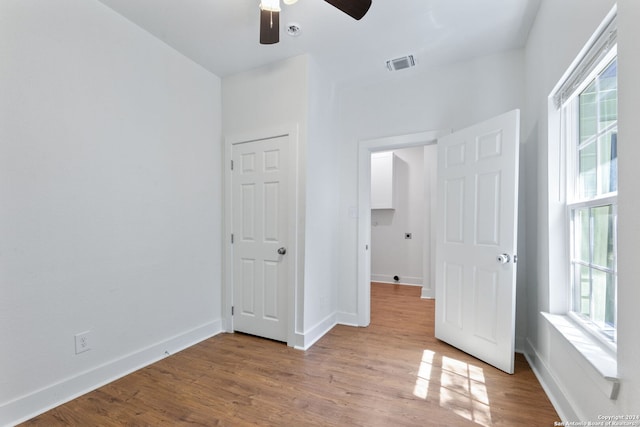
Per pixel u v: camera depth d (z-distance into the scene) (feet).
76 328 6.20
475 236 8.00
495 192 7.50
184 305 8.68
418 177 17.94
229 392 6.27
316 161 9.27
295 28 7.54
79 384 6.20
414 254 17.92
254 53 8.68
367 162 10.63
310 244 8.92
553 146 6.44
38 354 5.62
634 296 3.38
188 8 6.81
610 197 4.71
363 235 10.55
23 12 5.44
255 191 9.48
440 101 9.50
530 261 7.86
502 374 7.02
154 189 7.88
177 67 8.54
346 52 8.64
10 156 5.30
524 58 8.43
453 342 8.58
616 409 3.72
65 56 6.05
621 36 3.61
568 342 5.04
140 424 5.27
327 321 10.05
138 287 7.44
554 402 5.75
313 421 5.35
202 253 9.29
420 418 5.42
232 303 9.85
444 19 7.27
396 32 7.75
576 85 5.53
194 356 8.01
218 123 9.96
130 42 7.28
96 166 6.59
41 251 5.69
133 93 7.37
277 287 9.09
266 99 9.28
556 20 5.92
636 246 3.35
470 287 8.11
